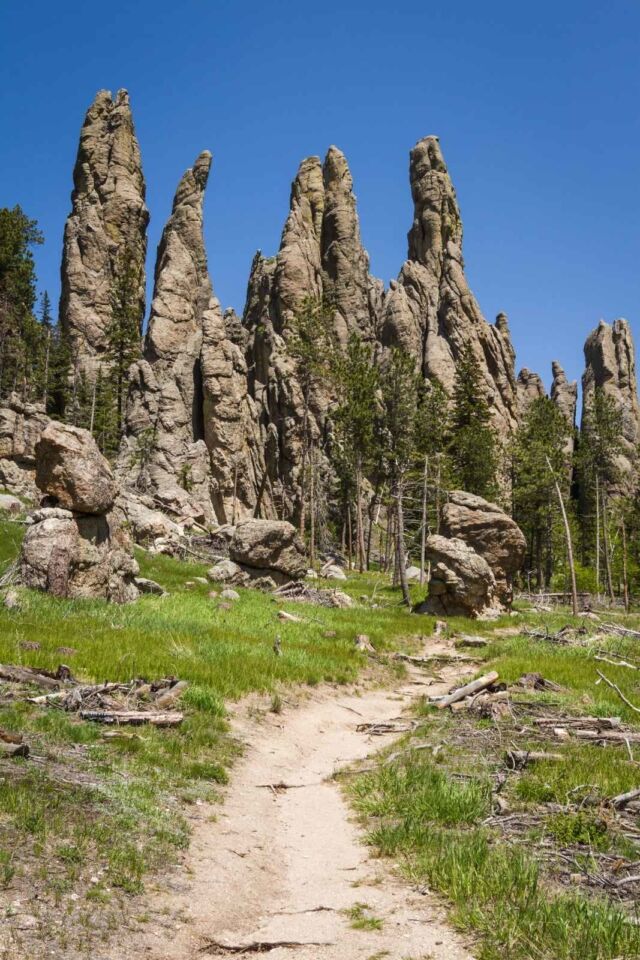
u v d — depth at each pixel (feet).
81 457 89.61
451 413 271.49
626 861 26.27
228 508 340.18
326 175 453.58
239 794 35.63
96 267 375.04
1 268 255.50
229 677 57.26
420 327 431.84
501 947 19.79
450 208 464.65
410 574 220.64
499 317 492.54
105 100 404.57
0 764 29.53
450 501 149.59
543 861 26.61
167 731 42.32
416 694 70.54
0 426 203.21
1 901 19.24
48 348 303.07
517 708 55.31
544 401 253.85
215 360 350.02
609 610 213.05
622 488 372.99
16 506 156.25
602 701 58.49
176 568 138.72
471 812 31.83
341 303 422.82
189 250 400.47
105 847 24.22
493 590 137.69
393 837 29.32
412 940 20.62
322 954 19.86
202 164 419.13
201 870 25.16
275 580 139.33
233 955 19.75
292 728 51.78
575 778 35.68
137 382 340.59
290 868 27.32
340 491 317.83
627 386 506.07
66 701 42.27
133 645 61.31
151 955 18.89
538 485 234.58
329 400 359.05
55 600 80.64
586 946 19.45
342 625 101.71
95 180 391.24
